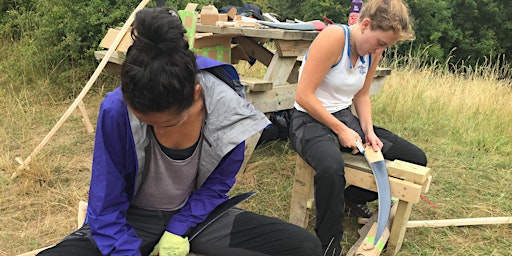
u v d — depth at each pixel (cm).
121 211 172
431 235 285
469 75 697
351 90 267
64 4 560
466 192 350
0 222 282
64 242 170
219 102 171
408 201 233
